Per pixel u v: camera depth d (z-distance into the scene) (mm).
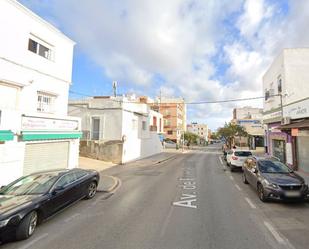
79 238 5582
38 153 12891
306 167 14992
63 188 7441
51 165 13938
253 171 10383
